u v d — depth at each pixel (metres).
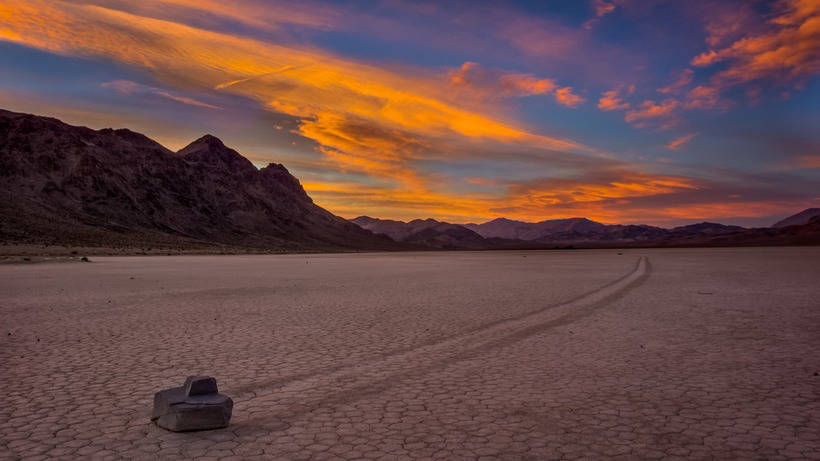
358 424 5.51
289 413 5.89
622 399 6.34
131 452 4.79
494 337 10.69
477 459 4.60
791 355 8.79
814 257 65.00
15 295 19.69
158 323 12.74
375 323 12.70
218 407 5.41
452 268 46.09
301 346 9.80
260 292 21.38
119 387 7.01
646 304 16.48
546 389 6.80
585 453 4.73
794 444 4.92
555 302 17.27
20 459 4.63
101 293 20.62
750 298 17.97
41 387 7.00
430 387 6.92
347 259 81.44
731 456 4.66
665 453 4.73
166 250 110.69
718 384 7.00
